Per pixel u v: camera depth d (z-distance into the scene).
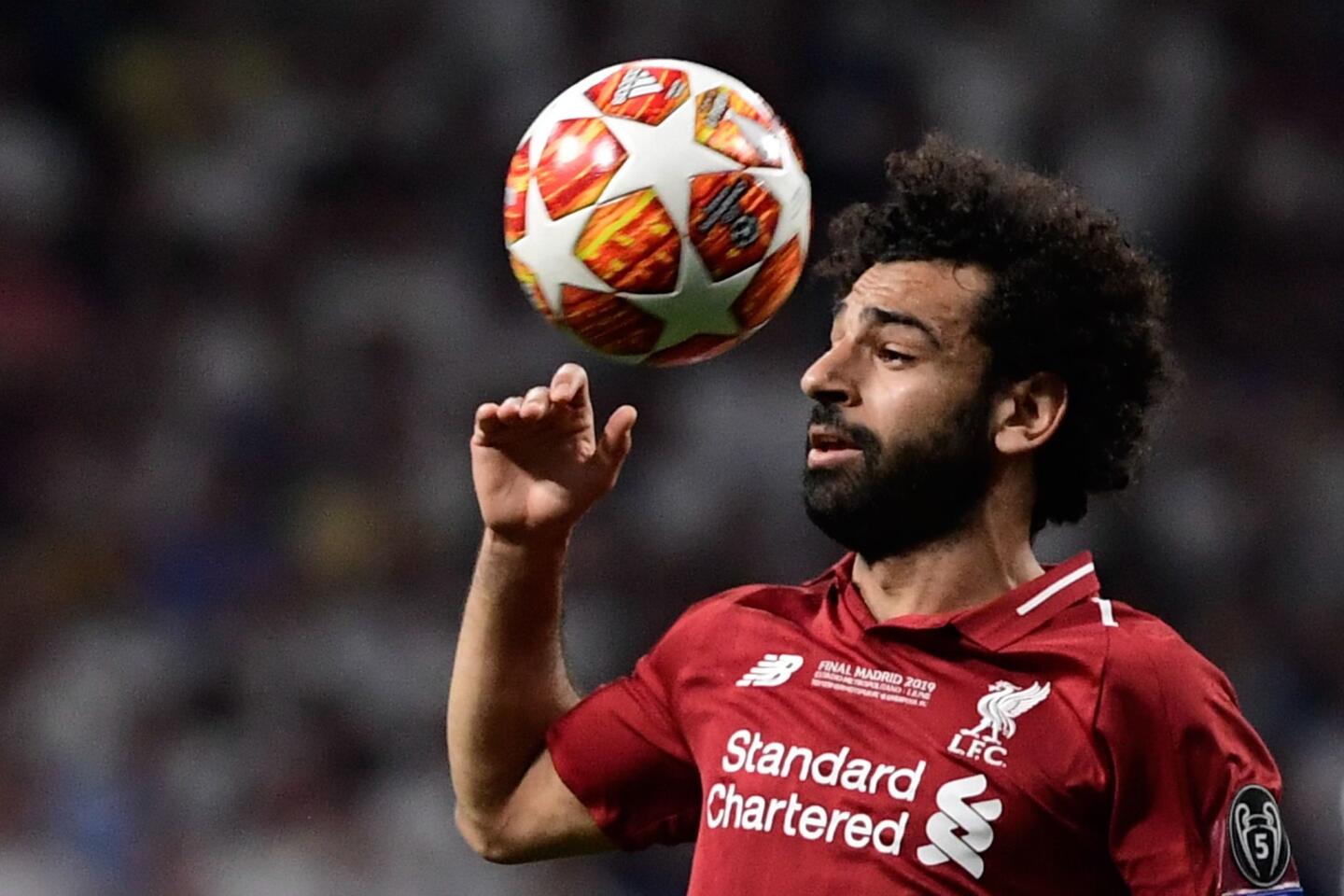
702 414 38.22
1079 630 10.10
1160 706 9.78
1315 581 38.50
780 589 11.14
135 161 42.47
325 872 29.86
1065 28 45.59
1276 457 40.56
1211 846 9.68
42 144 41.88
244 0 44.44
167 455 37.66
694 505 37.00
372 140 42.94
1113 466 10.89
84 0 43.75
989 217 10.44
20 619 34.44
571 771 11.38
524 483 11.14
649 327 10.63
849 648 10.45
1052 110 44.97
